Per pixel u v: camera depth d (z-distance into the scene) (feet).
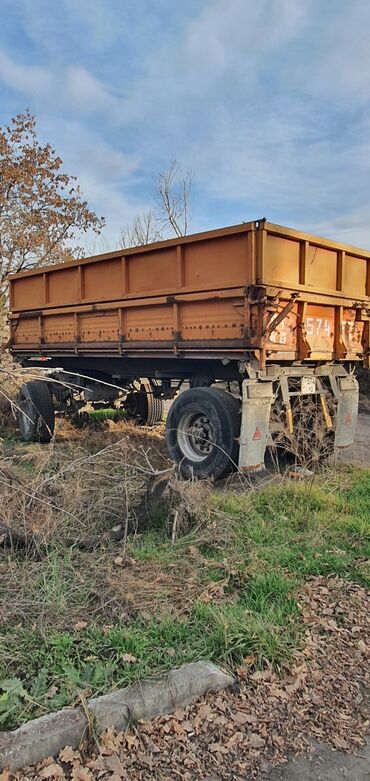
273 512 16.58
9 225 65.05
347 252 22.15
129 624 10.30
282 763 7.61
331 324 22.12
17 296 30.83
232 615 10.45
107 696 8.27
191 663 9.13
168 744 7.81
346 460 24.98
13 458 19.38
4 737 7.39
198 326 20.07
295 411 21.95
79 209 70.23
